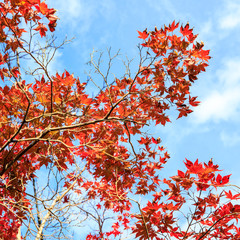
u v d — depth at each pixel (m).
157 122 4.78
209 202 3.73
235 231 3.80
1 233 4.41
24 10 3.59
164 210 3.78
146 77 4.57
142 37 4.30
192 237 3.92
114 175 5.06
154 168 4.98
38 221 4.57
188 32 4.15
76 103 4.40
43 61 3.73
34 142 4.29
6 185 4.18
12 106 4.46
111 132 4.83
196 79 4.34
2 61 3.81
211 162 3.44
